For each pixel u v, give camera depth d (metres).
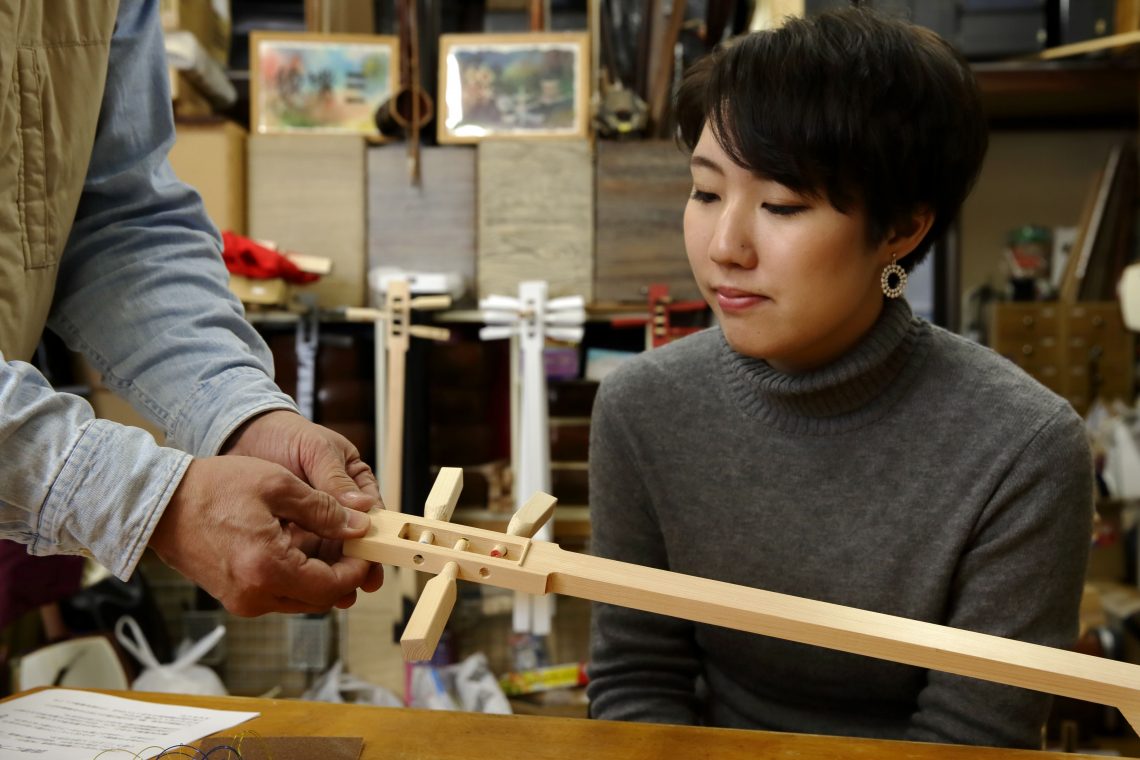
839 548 0.85
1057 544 0.80
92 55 0.81
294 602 0.67
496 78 2.10
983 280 2.76
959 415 0.83
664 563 0.97
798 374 0.84
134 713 0.77
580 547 2.06
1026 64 2.34
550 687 2.04
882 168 0.73
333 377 1.99
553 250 2.07
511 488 2.05
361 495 0.73
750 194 0.75
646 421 0.93
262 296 1.89
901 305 0.84
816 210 0.74
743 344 0.79
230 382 0.81
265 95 2.13
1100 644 1.92
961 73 0.76
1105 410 2.35
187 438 0.81
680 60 2.12
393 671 2.02
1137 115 2.67
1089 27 2.32
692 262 0.81
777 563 0.87
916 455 0.83
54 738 0.72
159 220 0.90
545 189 2.07
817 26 0.74
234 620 2.08
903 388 0.85
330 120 2.15
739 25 2.26
